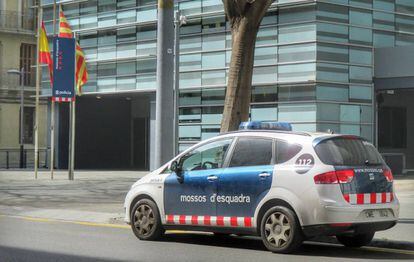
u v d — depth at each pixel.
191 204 9.68
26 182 23.98
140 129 37.72
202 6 29.00
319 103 25.59
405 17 28.41
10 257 8.61
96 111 37.06
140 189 10.34
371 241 9.67
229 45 28.11
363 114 26.94
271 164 8.95
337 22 26.20
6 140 46.41
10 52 47.47
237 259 8.46
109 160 37.62
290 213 8.59
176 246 9.69
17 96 47.16
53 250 9.21
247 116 12.02
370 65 27.23
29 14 48.50
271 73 26.89
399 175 27.31
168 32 12.60
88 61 33.75
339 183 8.43
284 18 26.50
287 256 8.68
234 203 9.19
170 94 12.59
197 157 9.87
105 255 8.79
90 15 33.66
